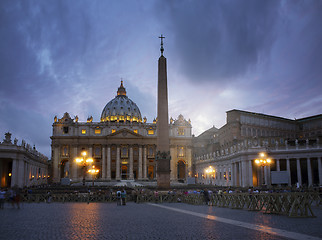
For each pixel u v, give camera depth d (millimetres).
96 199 36406
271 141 81750
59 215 21156
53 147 127188
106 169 128875
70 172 126188
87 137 129000
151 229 14844
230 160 77375
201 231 14164
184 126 135750
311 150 60812
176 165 132500
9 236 13062
